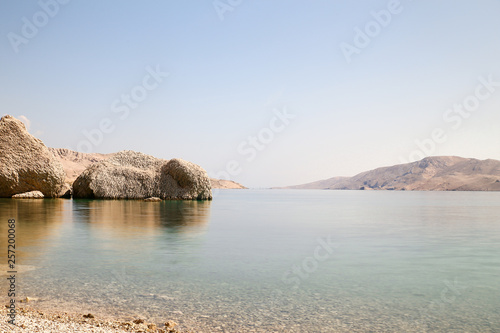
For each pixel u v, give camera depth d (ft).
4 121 112.78
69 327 17.12
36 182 113.80
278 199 204.44
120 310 20.58
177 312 20.48
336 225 62.80
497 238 48.19
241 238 45.98
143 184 122.21
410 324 19.29
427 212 99.76
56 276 26.96
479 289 25.30
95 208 82.69
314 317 20.07
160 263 31.53
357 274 28.91
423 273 29.45
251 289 24.75
